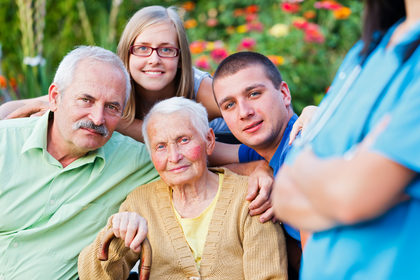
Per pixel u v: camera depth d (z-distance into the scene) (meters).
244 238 1.69
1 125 1.96
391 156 0.79
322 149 0.97
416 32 0.85
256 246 1.67
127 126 2.31
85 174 1.96
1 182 1.88
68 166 1.92
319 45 4.03
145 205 1.81
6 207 1.88
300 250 1.85
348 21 4.31
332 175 0.84
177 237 1.71
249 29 4.08
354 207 0.81
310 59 4.00
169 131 1.71
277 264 1.65
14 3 4.42
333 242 0.99
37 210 1.90
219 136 2.28
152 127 1.74
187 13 5.01
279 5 4.49
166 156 1.73
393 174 0.79
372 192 0.80
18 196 1.89
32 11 3.93
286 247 1.84
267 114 1.78
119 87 1.85
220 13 4.90
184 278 1.68
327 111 1.01
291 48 3.96
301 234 1.59
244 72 1.77
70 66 1.82
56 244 1.89
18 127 1.96
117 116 1.87
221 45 3.88
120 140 2.06
